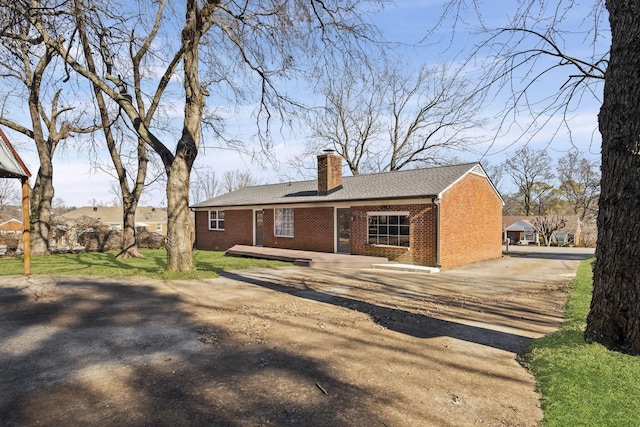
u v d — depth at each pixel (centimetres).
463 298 848
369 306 752
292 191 2047
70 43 1130
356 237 1565
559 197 5025
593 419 305
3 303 702
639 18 388
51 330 555
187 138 1070
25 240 1009
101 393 359
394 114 3128
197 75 1062
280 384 384
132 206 1639
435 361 458
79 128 1831
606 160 416
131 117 1125
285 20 946
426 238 1357
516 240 4444
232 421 310
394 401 351
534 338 551
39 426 298
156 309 691
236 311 689
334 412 328
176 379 394
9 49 1112
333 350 490
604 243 421
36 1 934
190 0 962
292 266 1387
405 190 1451
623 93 397
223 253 1991
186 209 1105
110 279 973
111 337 531
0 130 933
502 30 599
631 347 400
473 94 652
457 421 316
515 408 341
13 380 385
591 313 444
